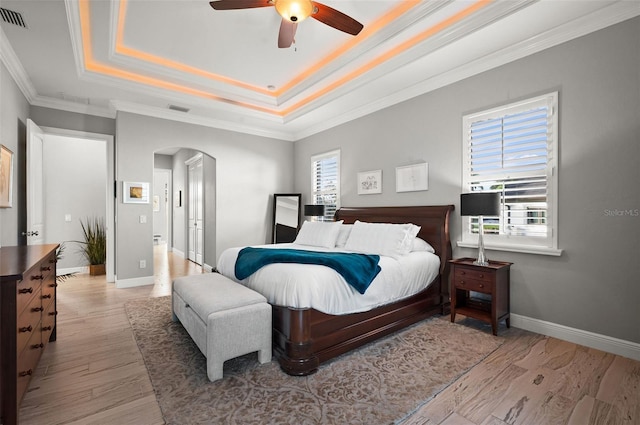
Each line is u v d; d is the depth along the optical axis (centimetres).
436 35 302
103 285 474
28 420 168
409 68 347
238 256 317
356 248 360
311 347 223
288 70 416
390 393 194
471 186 345
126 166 462
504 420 169
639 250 239
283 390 197
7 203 332
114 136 500
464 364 231
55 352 249
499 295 290
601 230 256
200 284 275
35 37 290
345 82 420
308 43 350
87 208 581
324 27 319
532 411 176
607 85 253
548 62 285
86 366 227
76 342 268
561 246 279
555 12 253
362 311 260
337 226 418
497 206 286
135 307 364
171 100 444
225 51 365
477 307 327
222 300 224
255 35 332
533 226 297
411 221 390
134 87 411
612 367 226
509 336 284
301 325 220
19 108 375
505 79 315
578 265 269
